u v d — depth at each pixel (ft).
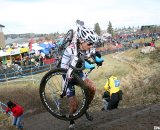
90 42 15.83
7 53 99.55
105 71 97.30
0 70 87.35
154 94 48.65
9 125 44.96
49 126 39.60
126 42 216.95
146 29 297.94
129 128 17.47
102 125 19.71
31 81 79.56
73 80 15.88
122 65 112.37
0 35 180.55
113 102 36.58
